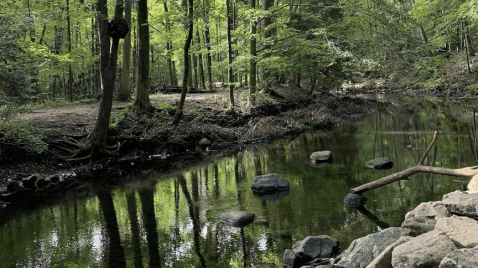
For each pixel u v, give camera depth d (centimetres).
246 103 1939
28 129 1172
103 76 1236
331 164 1189
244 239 643
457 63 3409
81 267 561
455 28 2692
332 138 1688
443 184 894
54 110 1584
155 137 1469
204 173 1176
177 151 1509
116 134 1396
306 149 1473
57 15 1434
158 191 987
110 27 1208
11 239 687
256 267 539
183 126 1585
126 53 1908
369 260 463
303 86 3020
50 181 1088
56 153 1205
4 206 897
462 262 338
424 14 2866
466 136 1459
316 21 2214
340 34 1970
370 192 875
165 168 1262
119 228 724
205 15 1555
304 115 2108
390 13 1678
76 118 1434
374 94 3719
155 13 2447
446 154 1181
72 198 947
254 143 1694
